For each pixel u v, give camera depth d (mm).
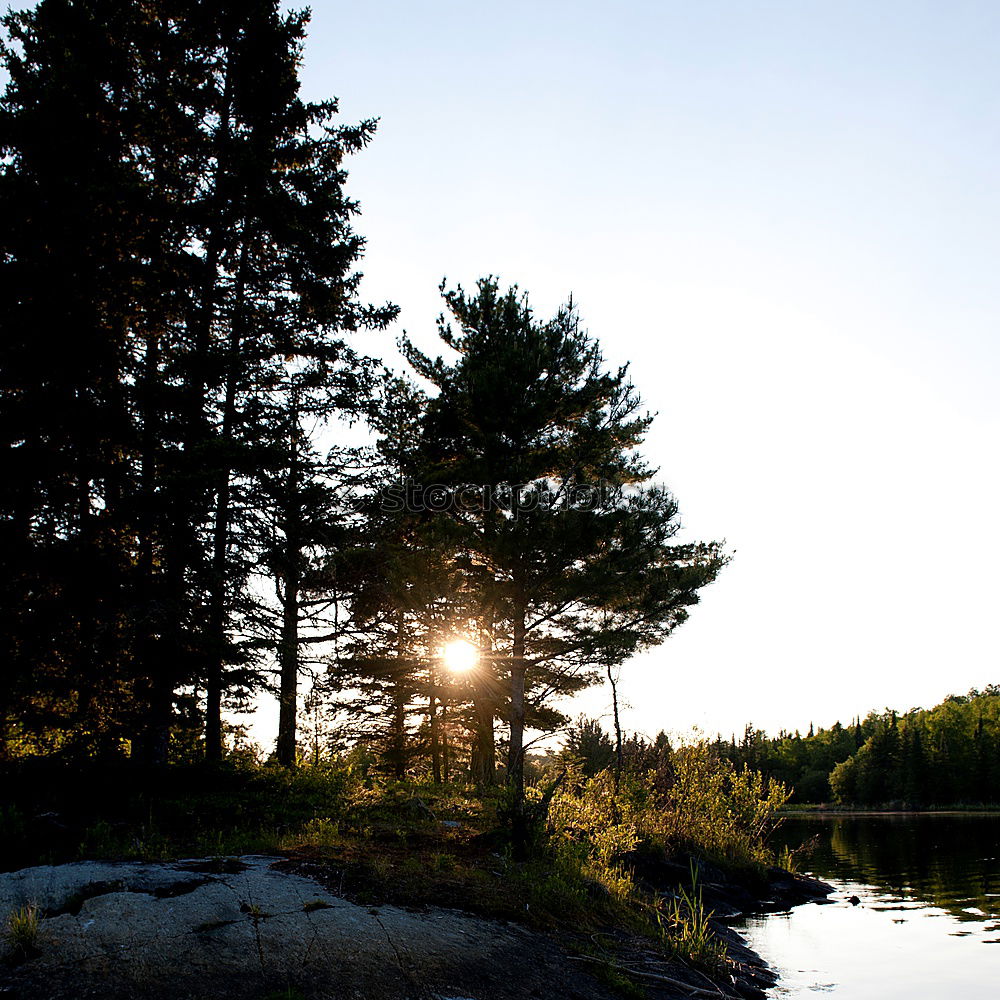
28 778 12109
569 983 8734
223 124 18438
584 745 31203
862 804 90812
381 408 20188
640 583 19656
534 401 19672
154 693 14016
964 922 16812
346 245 18797
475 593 19312
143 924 6949
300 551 18312
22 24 16703
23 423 13336
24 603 12758
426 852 12055
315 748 23625
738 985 11141
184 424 15781
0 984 5812
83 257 14570
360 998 6707
